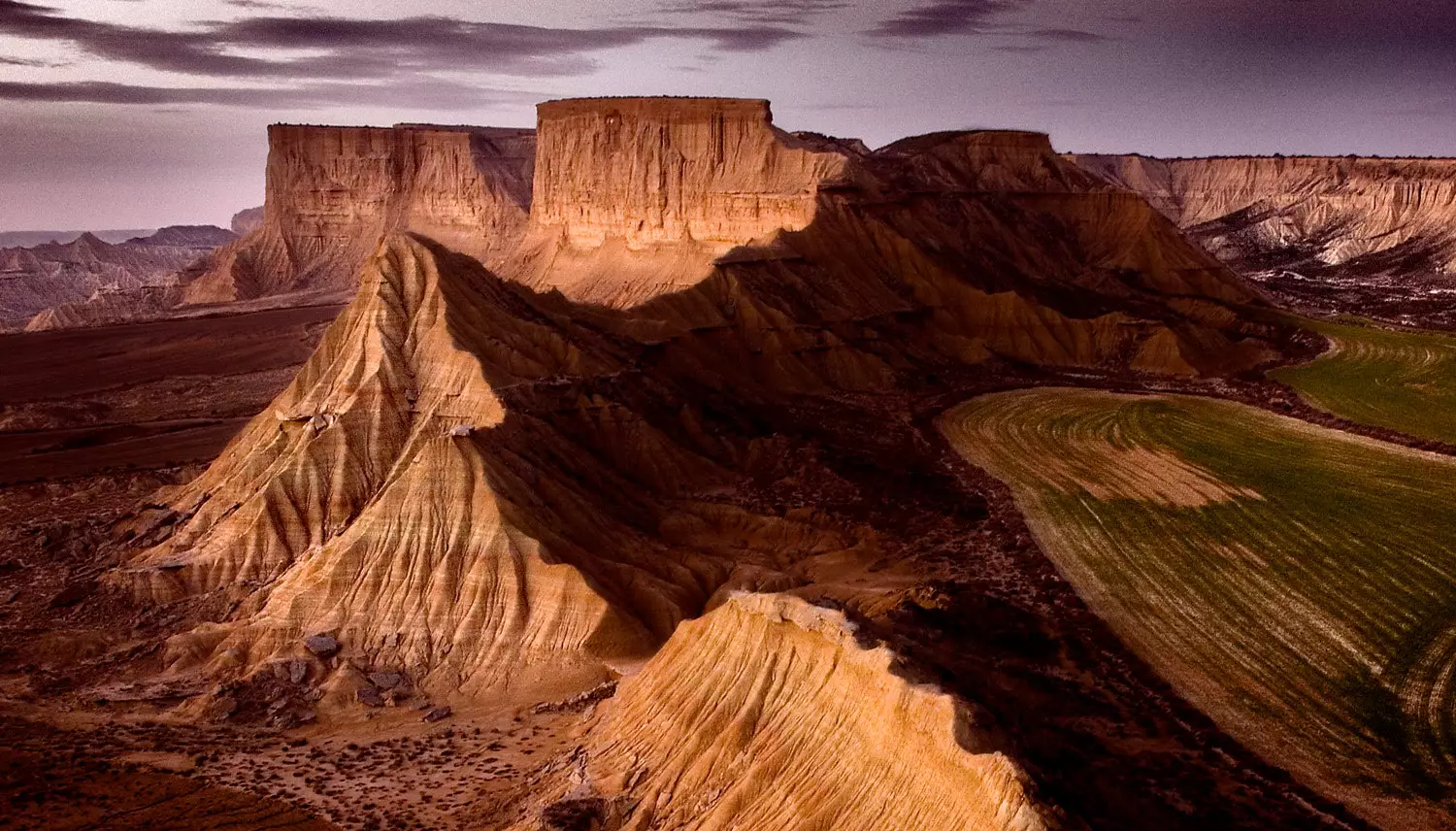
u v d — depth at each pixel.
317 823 45.75
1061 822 32.72
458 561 66.00
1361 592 68.88
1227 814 43.62
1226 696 56.16
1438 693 56.50
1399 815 45.72
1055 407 115.81
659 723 46.22
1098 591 69.44
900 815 35.97
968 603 64.19
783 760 40.44
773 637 44.41
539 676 60.94
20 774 48.50
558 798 44.59
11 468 108.88
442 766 51.53
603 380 90.56
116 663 64.62
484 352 84.62
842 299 135.88
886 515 82.69
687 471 88.75
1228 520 81.44
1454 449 99.25
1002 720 41.25
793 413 111.00
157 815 45.81
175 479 101.25
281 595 67.06
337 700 59.12
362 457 76.94
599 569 67.62
